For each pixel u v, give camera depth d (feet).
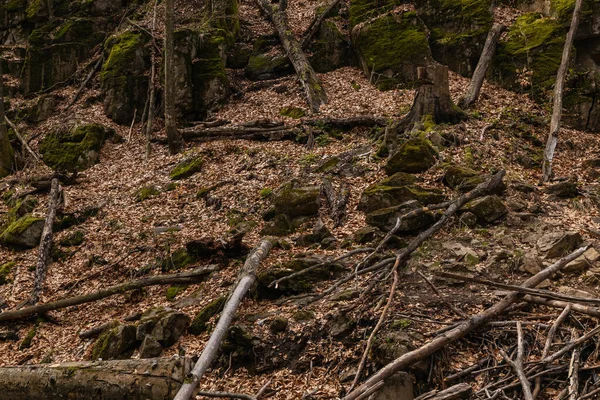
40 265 38.11
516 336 23.71
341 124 48.03
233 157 46.88
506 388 21.30
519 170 40.22
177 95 56.13
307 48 61.98
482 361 22.75
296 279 30.01
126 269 36.52
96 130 53.67
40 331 32.81
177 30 57.21
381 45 57.31
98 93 61.05
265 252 31.96
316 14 65.31
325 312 26.94
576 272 27.96
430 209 33.32
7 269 39.14
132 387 20.83
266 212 37.83
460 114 45.52
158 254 36.76
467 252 30.04
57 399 21.84
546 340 22.80
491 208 33.27
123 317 32.17
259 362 25.90
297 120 50.80
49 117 60.49
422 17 59.36
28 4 70.90
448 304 25.12
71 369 21.93
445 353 23.17
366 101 53.16
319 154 44.16
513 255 29.55
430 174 38.06
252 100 57.06
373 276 28.66
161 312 30.48
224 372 26.18
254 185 41.60
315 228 34.37
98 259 38.19
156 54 59.88
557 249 29.50
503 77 53.78
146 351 27.91
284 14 65.51
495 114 47.73
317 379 24.30
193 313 30.40
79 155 52.06
